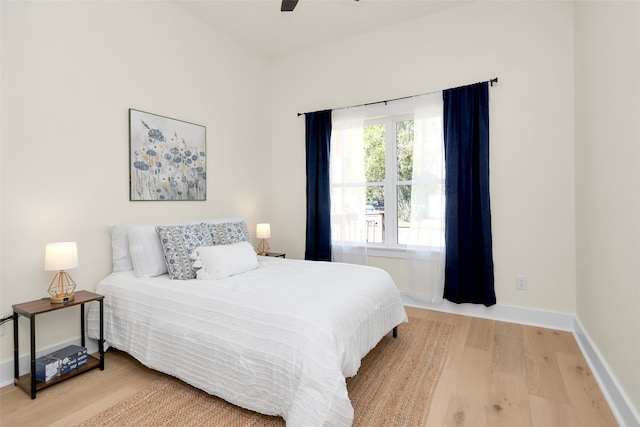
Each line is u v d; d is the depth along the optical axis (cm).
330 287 204
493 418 161
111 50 250
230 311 177
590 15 216
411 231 322
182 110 305
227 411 168
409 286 325
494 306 294
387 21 329
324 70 379
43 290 213
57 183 220
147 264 240
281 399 149
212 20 326
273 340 157
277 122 414
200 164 322
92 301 225
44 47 212
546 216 274
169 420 161
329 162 367
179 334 186
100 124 243
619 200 165
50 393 184
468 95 293
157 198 283
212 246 252
